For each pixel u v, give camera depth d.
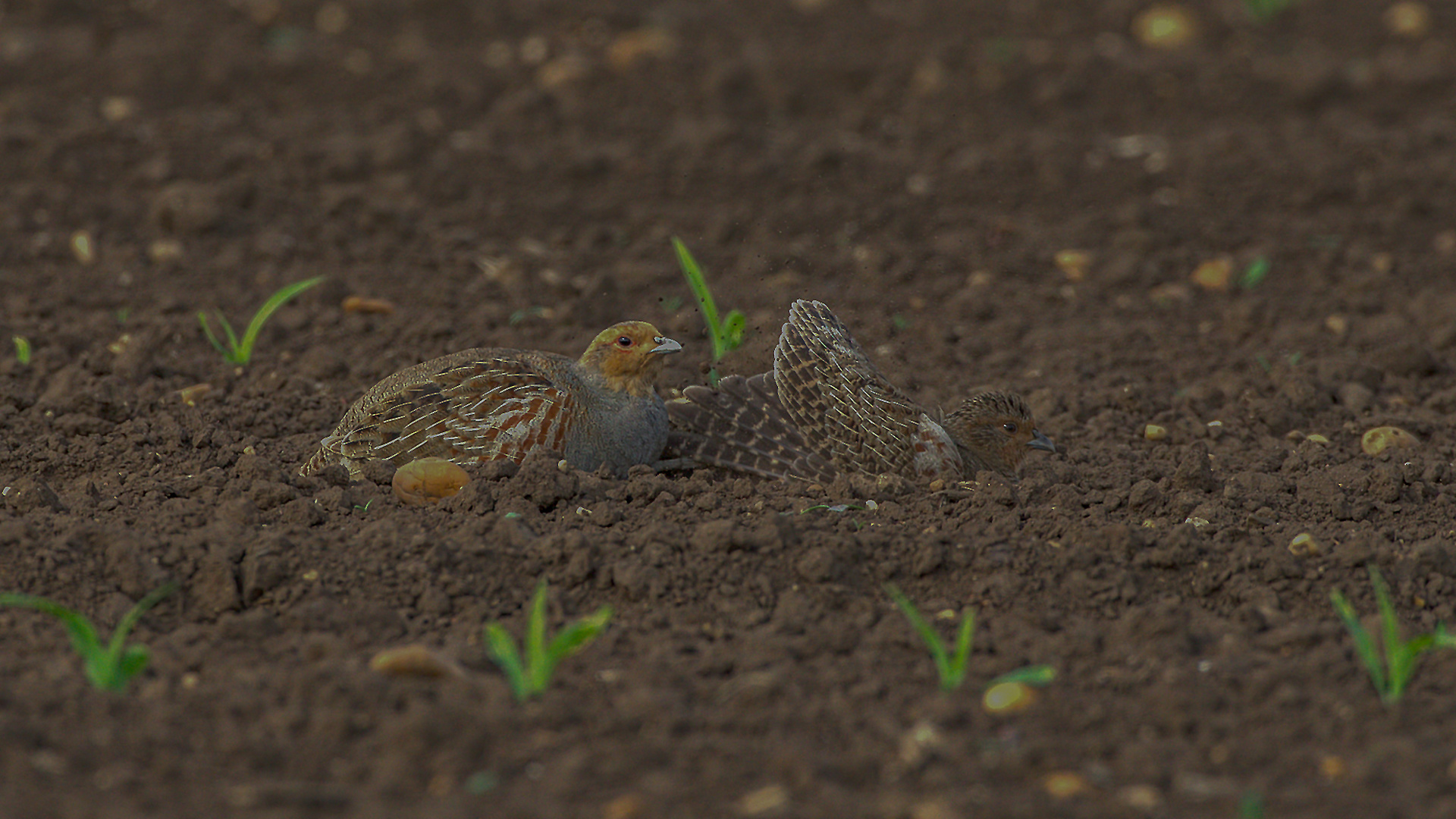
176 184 17.97
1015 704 7.42
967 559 9.25
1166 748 7.01
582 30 24.98
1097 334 14.91
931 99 22.44
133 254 16.08
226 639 8.22
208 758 6.71
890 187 19.19
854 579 9.16
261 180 18.41
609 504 9.97
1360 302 15.74
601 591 8.95
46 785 6.32
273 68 22.23
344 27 24.59
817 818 6.27
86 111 20.47
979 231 17.95
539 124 21.02
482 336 14.23
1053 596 9.00
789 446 11.02
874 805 6.38
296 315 14.55
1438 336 14.62
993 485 10.23
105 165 18.58
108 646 8.08
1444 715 7.31
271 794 6.34
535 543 9.17
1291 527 10.02
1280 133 21.23
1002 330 15.15
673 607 8.77
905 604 7.81
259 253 16.28
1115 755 7.00
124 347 13.54
